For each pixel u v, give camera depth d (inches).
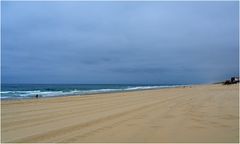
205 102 760.3
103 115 540.1
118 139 311.7
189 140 299.6
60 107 733.9
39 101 960.9
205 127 371.2
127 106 732.7
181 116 487.2
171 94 1310.3
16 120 483.8
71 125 418.3
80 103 871.7
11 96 1636.3
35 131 373.4
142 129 367.9
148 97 1128.8
